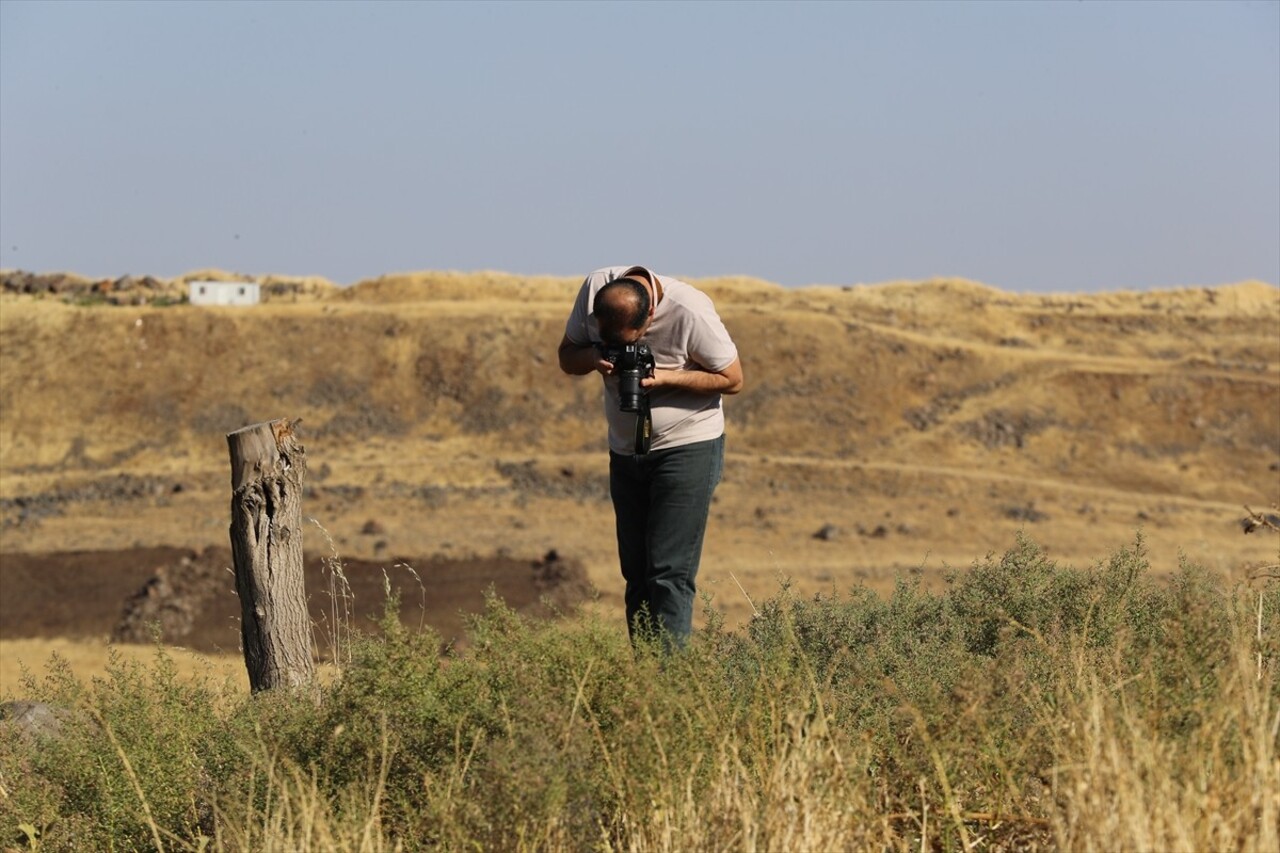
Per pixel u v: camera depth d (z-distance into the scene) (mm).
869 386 153125
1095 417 147375
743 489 127500
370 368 157375
